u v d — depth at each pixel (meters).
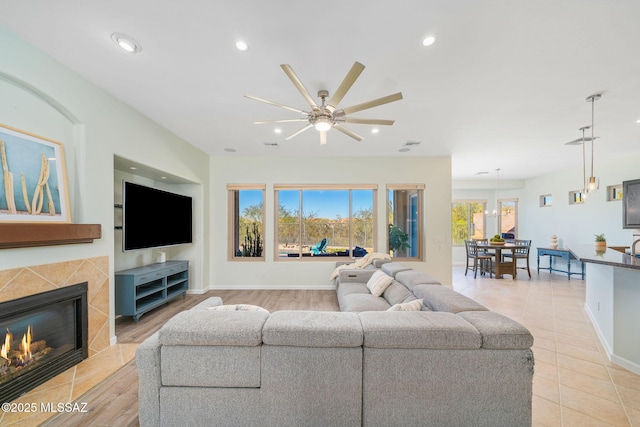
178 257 5.02
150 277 3.75
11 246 1.93
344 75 2.43
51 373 2.24
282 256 5.52
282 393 1.49
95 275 2.68
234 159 5.40
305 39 1.96
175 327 1.51
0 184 1.94
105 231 2.79
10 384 1.98
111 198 2.86
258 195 5.52
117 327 3.39
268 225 5.39
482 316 1.69
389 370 1.49
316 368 1.49
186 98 2.91
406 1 1.62
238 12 1.71
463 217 8.82
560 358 2.63
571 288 5.43
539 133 3.97
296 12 1.71
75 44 2.05
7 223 1.94
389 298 3.05
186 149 4.45
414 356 1.49
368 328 1.52
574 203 6.47
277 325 1.52
